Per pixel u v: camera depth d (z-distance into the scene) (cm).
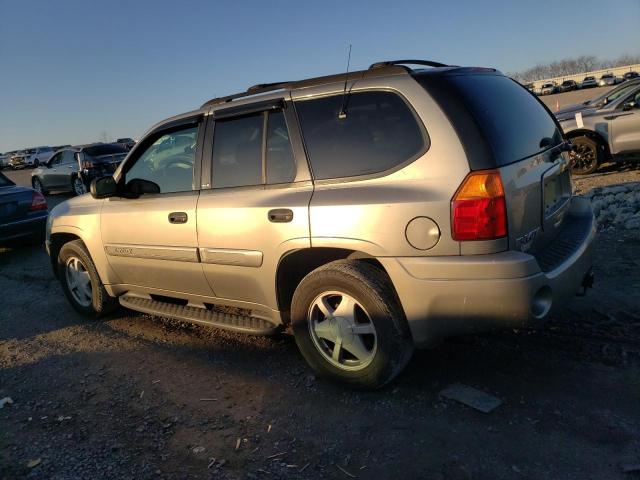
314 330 347
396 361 317
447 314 298
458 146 292
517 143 318
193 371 393
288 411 327
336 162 331
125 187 458
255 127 371
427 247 295
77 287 533
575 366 342
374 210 307
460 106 299
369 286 314
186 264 410
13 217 866
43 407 360
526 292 285
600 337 376
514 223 295
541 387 323
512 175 297
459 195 287
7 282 710
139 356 430
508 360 358
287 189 348
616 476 246
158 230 422
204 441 303
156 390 369
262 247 357
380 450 281
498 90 344
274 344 426
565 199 380
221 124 391
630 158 1016
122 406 351
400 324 313
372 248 310
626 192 803
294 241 339
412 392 332
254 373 381
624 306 423
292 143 349
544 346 371
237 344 434
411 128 308
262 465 278
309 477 266
